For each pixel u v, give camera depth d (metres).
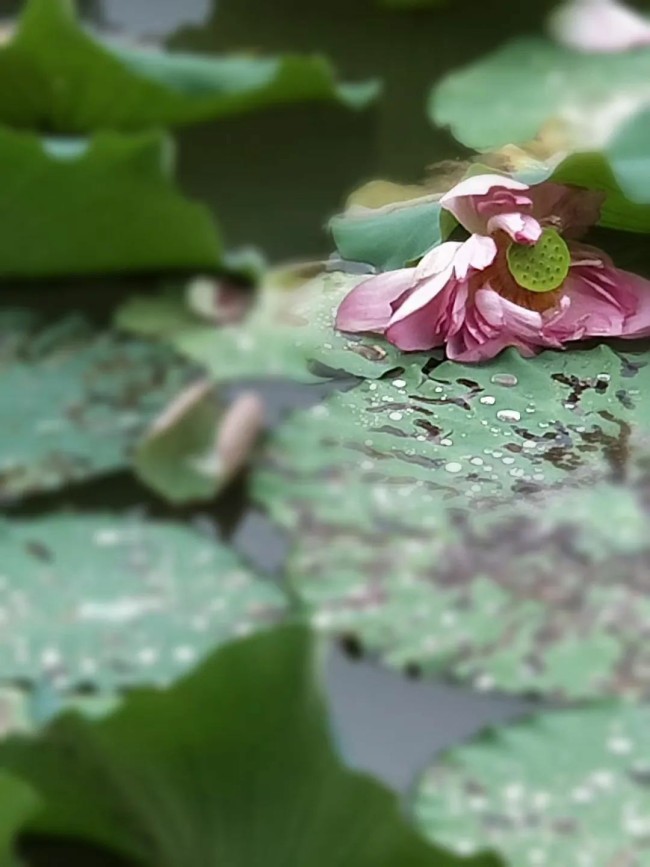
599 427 1.54
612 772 1.33
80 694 1.37
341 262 1.68
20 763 1.28
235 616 1.42
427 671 1.39
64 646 1.40
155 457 1.52
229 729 1.28
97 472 1.50
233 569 1.45
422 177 1.77
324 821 1.28
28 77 1.77
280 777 1.28
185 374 1.57
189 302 1.64
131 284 1.66
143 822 1.30
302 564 1.45
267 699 1.28
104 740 1.27
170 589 1.43
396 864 1.27
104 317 1.63
